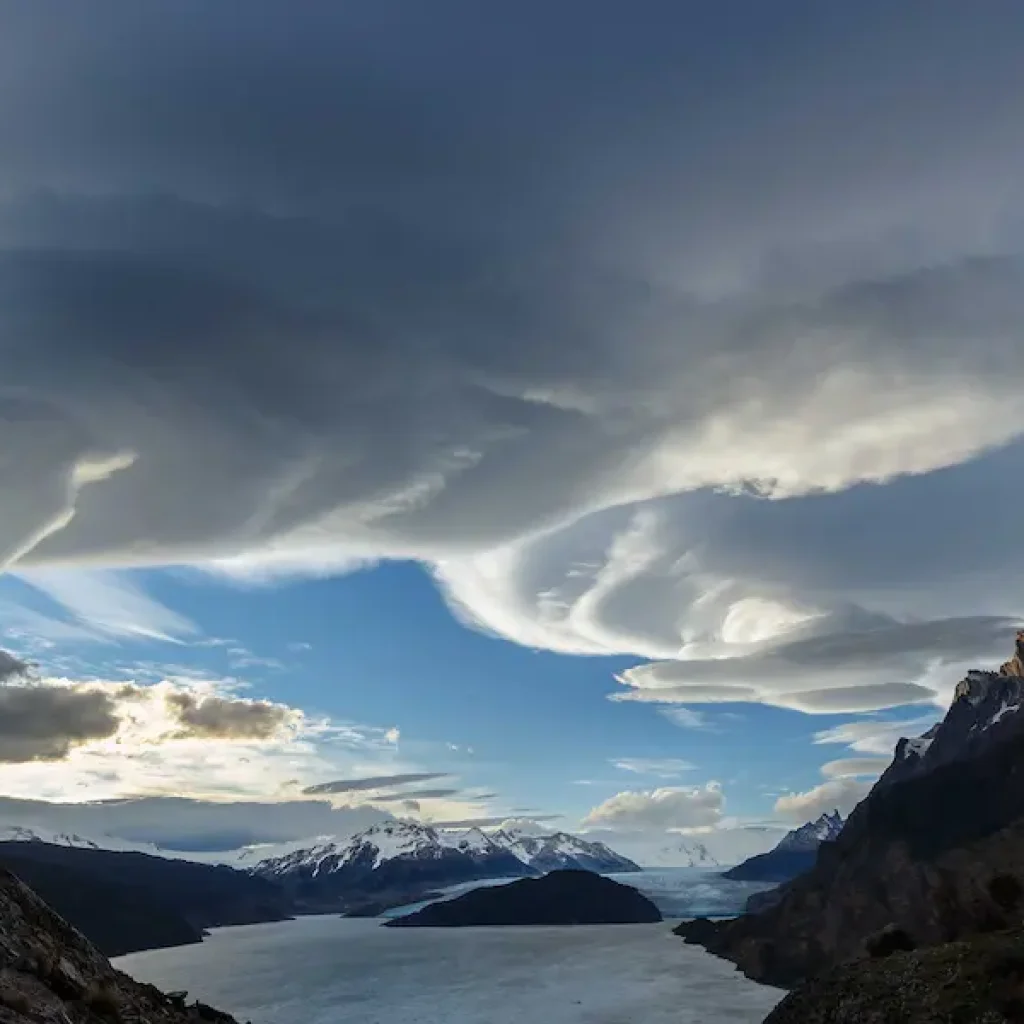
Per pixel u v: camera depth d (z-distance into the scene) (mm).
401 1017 171250
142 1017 36969
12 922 35125
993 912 122375
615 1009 168250
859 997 90250
